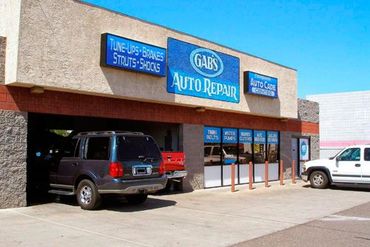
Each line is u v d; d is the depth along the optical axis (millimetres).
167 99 14977
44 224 9523
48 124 17828
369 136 37000
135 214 11039
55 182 12633
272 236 8672
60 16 11805
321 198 14969
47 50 11484
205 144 17844
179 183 16609
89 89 12461
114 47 12875
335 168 18109
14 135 11539
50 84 11516
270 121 22016
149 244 7832
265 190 17531
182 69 15672
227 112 18984
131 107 14578
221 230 9211
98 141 11625
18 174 11648
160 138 17703
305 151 25047
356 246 7871
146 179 11641
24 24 11000
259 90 19344
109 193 11195
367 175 17344
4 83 11336
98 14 12820
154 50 14250
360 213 11680
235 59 18406
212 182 18172
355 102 38000
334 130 38844
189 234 8742
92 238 8219
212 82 17047
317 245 7930
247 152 20469
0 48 11320
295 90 22547
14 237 8227
